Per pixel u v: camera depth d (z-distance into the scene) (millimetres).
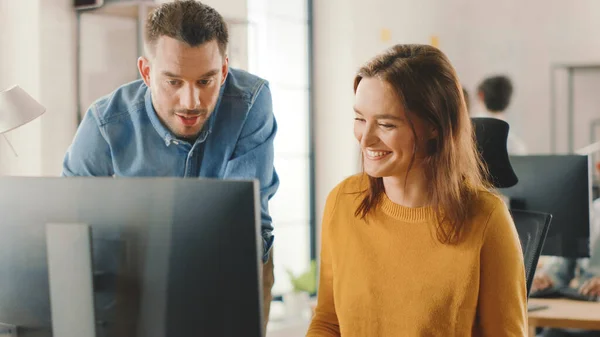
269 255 1720
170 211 958
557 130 5125
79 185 1012
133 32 3254
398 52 1290
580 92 5051
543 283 2518
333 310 1518
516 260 1313
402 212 1386
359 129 1302
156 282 967
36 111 2340
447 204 1309
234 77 1625
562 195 2273
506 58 5219
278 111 4957
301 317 3889
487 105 5035
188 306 956
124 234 981
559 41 5102
